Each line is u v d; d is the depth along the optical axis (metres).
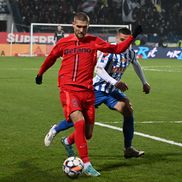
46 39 111.56
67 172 16.50
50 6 133.00
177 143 23.03
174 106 36.88
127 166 18.50
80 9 133.62
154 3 135.12
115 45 17.17
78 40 17.22
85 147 16.59
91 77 17.42
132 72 75.31
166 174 17.34
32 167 18.11
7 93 43.72
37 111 32.84
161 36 128.88
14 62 89.94
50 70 75.19
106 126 27.52
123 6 133.25
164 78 63.97
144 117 31.25
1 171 17.48
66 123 18.66
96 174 16.73
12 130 25.75
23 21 130.50
